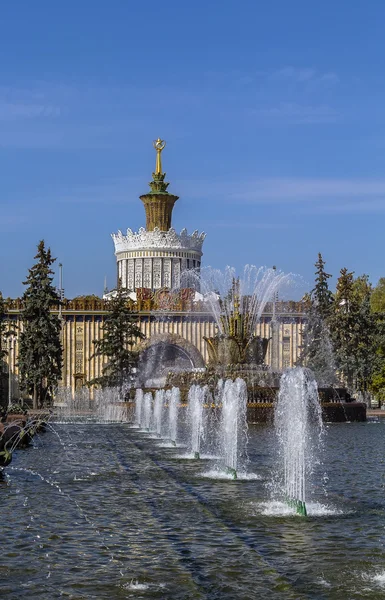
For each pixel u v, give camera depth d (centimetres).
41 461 2897
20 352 7038
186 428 4691
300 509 1844
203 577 1348
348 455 3077
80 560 1448
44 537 1616
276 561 1439
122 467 2714
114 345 7475
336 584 1310
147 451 3284
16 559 1453
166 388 5500
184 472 2573
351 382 7488
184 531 1670
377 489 2195
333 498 2048
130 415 5638
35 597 1250
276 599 1244
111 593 1270
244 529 1688
